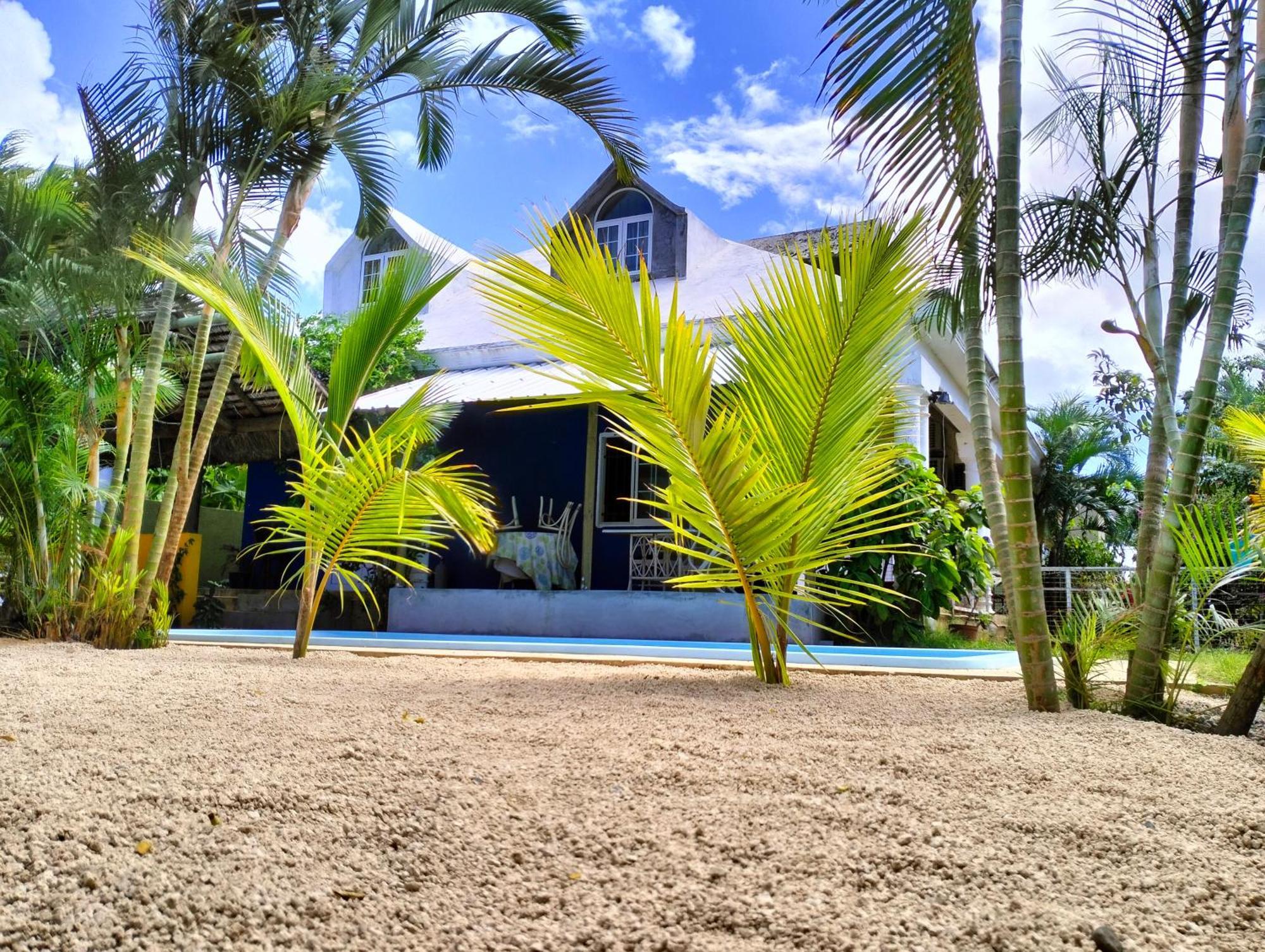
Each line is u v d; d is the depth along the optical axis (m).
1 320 6.50
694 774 2.26
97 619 6.05
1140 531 4.38
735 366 4.04
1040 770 2.37
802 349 3.73
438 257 5.85
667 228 13.29
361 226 8.07
